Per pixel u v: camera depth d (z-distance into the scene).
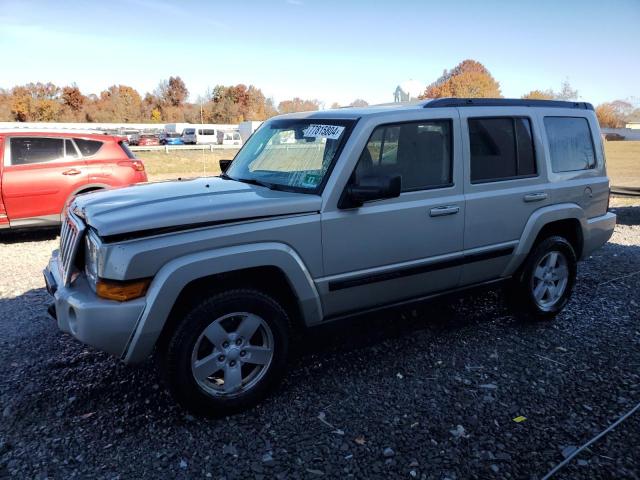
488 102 4.34
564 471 2.74
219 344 3.18
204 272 3.03
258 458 2.85
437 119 3.97
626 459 2.83
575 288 5.79
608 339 4.41
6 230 8.51
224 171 4.79
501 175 4.34
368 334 4.51
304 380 3.71
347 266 3.57
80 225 3.30
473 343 4.33
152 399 3.45
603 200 5.18
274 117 4.73
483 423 3.17
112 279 2.91
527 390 3.56
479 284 4.41
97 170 8.84
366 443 2.98
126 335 2.93
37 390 3.54
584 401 3.42
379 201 3.67
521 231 4.45
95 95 98.62
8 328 4.64
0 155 8.11
